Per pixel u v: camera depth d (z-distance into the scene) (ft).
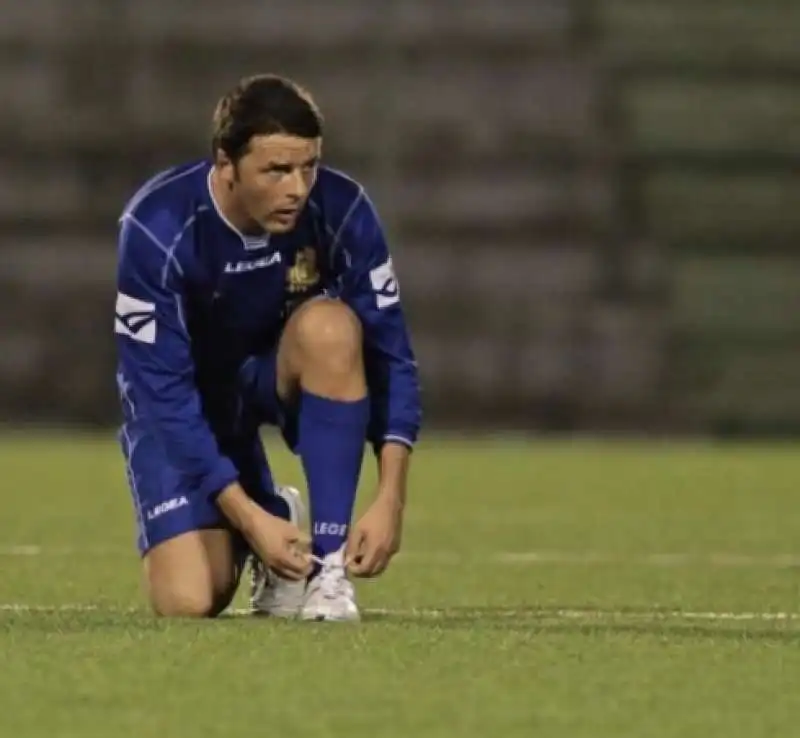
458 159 198.70
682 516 113.09
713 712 37.27
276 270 54.70
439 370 195.42
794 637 49.37
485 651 45.29
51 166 197.98
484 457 173.68
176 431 52.85
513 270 196.75
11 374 195.31
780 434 196.03
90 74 199.31
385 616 56.80
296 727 35.17
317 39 200.13
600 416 195.72
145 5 200.13
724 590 69.51
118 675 41.14
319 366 52.85
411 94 199.31
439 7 200.03
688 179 198.90
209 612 54.39
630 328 196.13
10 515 110.52
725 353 196.44
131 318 53.16
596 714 36.88
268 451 164.14
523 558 84.69
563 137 199.41
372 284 54.80
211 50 200.03
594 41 200.54
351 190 54.85
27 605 60.90
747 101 199.41
